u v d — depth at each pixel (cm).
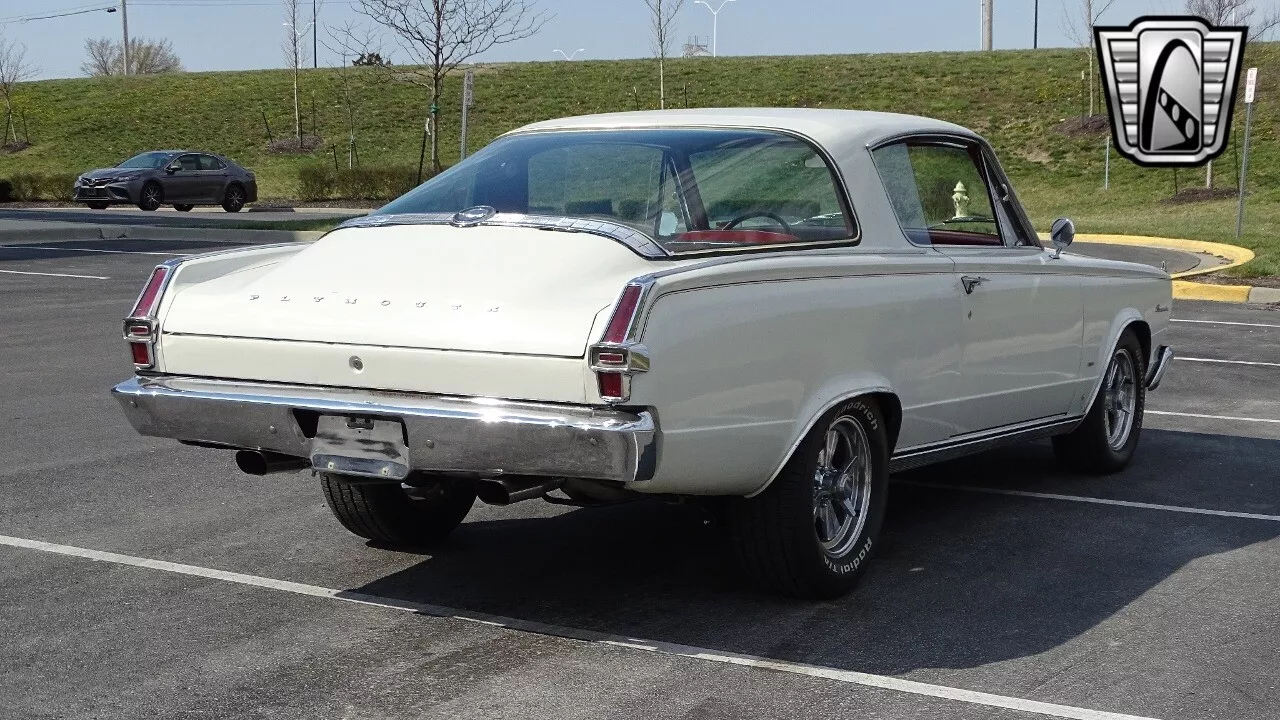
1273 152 3456
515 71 5625
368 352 416
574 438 387
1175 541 563
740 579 503
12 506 600
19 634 436
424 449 408
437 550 541
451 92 5297
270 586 490
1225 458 731
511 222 453
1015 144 4006
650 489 409
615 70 5491
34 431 759
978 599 481
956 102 4475
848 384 470
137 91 5569
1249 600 483
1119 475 689
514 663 411
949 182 561
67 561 519
